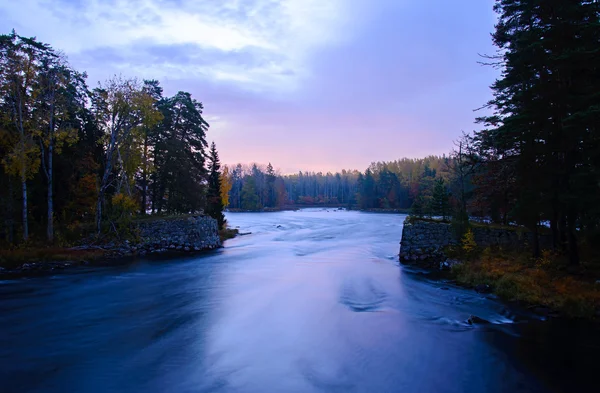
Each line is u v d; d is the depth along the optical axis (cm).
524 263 1758
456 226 2255
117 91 2752
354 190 16888
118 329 1141
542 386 792
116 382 799
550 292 1370
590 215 1371
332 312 1316
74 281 1808
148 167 3303
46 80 2453
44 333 1103
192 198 3703
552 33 1442
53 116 2536
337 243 3419
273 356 942
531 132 1529
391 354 954
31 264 2088
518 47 1539
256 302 1448
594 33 1355
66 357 930
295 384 795
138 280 1845
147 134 3631
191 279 1872
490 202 2344
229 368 872
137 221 2898
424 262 2284
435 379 822
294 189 17400
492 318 1234
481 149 2441
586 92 1389
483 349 982
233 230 4544
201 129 4106
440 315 1270
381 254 2722
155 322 1210
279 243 3462
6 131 2352
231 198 12531
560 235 1733
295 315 1284
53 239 2500
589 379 821
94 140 3231
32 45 2433
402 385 795
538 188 1545
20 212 2628
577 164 1524
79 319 1237
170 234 2919
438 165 11444
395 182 11519
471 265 1886
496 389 779
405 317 1253
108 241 2695
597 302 1234
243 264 2316
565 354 948
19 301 1457
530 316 1237
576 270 1530
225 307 1383
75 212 3123
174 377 823
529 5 1509
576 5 1397
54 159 2858
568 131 1368
